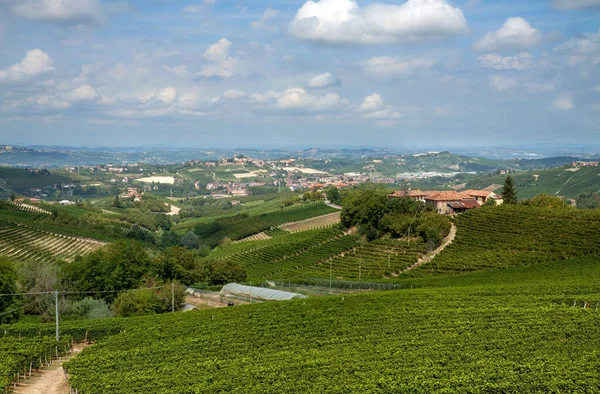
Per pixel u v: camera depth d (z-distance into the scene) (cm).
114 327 6384
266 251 14725
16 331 6256
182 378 4459
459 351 4859
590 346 4900
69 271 9225
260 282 10819
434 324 5744
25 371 5091
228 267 11262
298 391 4122
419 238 12675
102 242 16212
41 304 8250
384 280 10081
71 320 7362
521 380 4166
